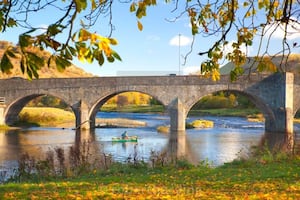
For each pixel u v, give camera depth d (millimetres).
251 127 67312
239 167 20344
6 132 57750
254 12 5629
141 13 4156
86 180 16797
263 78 59938
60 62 2908
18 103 68625
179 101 61031
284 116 58375
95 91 63438
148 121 81000
